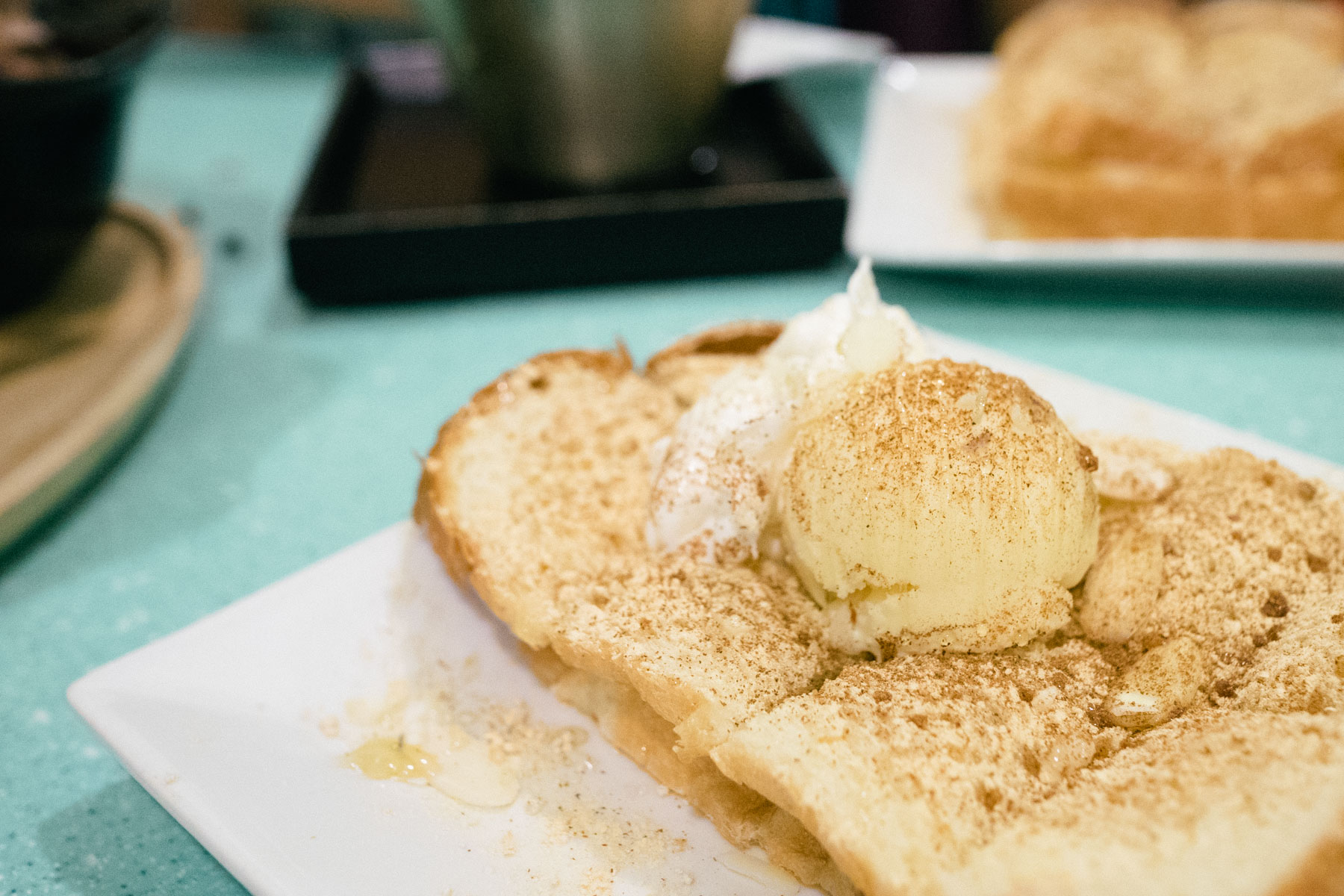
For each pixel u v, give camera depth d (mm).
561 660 395
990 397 371
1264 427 468
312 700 390
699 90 538
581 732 391
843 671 373
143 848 381
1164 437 429
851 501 367
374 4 783
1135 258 511
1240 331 513
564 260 543
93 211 521
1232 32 603
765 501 393
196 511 461
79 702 378
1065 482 371
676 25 513
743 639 380
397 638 402
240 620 397
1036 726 345
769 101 610
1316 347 503
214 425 494
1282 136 523
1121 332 515
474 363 517
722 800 366
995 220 552
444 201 549
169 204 615
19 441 461
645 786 382
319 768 377
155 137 679
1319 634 362
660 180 555
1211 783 311
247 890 359
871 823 311
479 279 543
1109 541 391
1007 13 783
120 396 475
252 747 378
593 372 447
